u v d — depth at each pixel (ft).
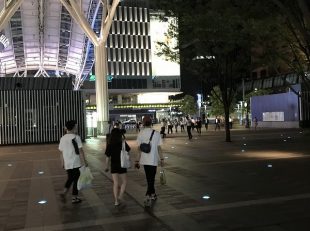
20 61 261.85
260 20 50.08
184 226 22.11
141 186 35.53
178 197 29.89
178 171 44.16
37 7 180.24
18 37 216.54
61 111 119.55
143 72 370.94
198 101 345.31
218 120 169.68
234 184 34.58
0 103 114.42
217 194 30.50
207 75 92.22
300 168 43.01
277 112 167.12
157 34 376.89
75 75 286.87
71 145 29.94
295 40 56.59
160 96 393.91
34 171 50.65
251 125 190.70
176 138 113.09
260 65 77.71
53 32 213.46
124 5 363.97
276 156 55.88
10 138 114.52
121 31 362.12
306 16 31.22
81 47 227.40
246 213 24.32
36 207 28.91
